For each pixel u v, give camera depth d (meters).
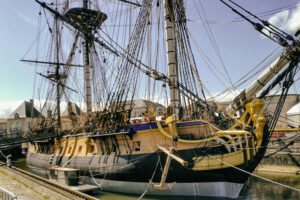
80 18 35.31
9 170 21.25
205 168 14.72
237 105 16.17
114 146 19.22
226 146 15.42
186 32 19.58
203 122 16.45
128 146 17.97
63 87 35.53
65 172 19.14
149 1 21.19
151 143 16.69
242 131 13.87
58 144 27.48
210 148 15.76
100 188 19.27
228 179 14.78
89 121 26.23
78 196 12.73
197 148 15.45
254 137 14.24
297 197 17.22
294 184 21.39
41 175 29.34
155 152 16.34
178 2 19.41
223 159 14.52
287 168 28.45
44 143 31.39
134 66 20.09
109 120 20.25
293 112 44.19
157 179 16.19
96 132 20.89
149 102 20.50
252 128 14.45
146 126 16.98
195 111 18.31
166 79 18.94
